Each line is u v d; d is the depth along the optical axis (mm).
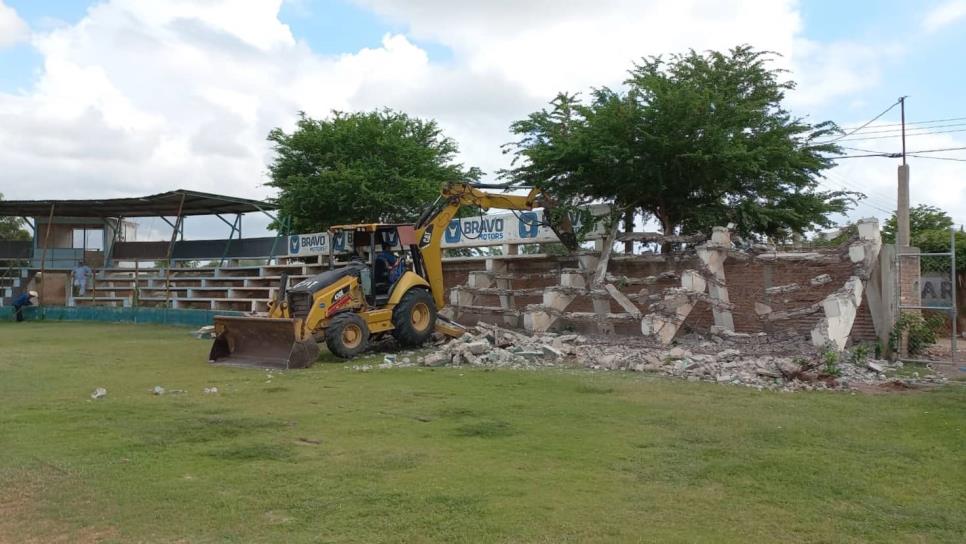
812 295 15703
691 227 18812
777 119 18141
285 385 11695
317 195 27234
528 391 10867
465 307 20750
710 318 17625
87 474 6535
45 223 36469
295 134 29344
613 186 18312
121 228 36938
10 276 36656
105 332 23719
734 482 6234
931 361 13406
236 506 5664
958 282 21047
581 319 17438
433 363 14070
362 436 8008
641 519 5359
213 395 10742
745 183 18141
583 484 6188
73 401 10234
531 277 20578
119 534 5141
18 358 15844
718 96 16625
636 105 16875
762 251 15969
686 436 7891
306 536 5059
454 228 22531
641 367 12906
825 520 5352
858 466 6688
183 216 35281
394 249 17203
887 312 13984
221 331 15125
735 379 11648
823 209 18688
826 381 11188
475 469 6641
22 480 6363
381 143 28406
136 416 9117
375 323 15859
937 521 5324
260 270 30453
